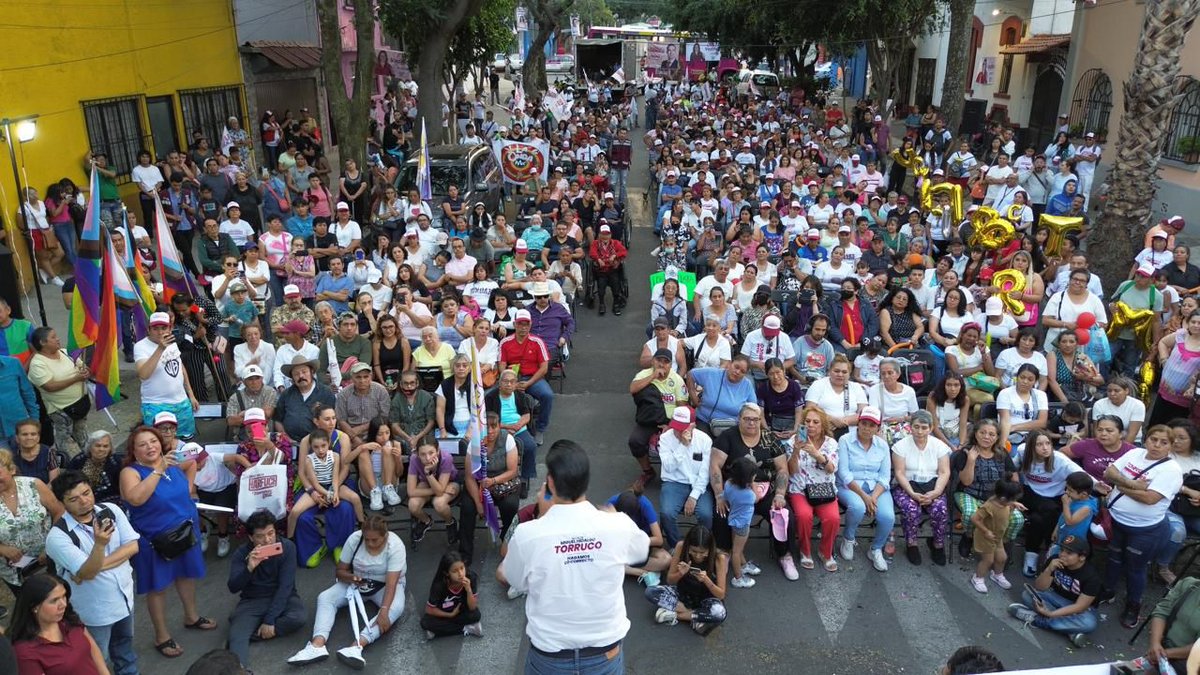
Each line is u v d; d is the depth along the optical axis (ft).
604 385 37.81
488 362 31.83
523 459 27.37
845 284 34.96
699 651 21.48
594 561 11.51
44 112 47.39
